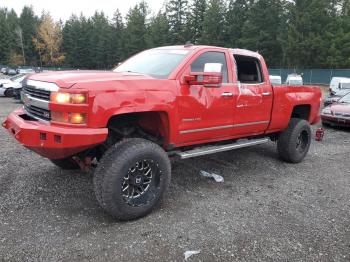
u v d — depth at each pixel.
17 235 3.54
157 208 4.32
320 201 4.77
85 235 3.61
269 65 54.75
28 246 3.36
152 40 67.50
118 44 80.31
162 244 3.48
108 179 3.71
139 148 3.88
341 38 47.34
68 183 5.00
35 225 3.77
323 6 47.84
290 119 6.61
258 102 5.57
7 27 88.00
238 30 58.50
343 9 57.25
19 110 4.55
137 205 3.94
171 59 4.75
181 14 67.75
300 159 6.64
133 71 4.84
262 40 53.44
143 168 4.02
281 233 3.80
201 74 4.32
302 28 48.62
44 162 5.96
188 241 3.56
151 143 4.06
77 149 3.62
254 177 5.70
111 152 3.84
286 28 51.84
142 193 4.03
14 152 6.60
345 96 12.11
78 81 3.64
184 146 4.80
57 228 3.72
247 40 53.81
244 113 5.36
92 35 84.38
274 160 6.79
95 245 3.43
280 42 50.47
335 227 3.99
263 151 7.43
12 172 5.39
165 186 4.21
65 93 3.53
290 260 3.30
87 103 3.55
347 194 5.07
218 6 59.59
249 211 4.34
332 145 8.51
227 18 59.75
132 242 3.50
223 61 5.13
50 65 82.38
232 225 3.95
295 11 48.78
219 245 3.51
